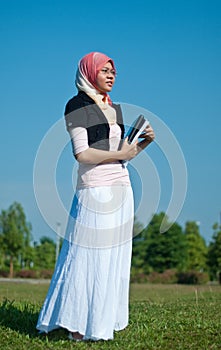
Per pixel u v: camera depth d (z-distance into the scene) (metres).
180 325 5.96
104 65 5.13
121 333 5.43
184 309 7.84
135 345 4.96
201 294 12.80
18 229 37.38
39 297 11.34
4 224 37.19
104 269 4.99
